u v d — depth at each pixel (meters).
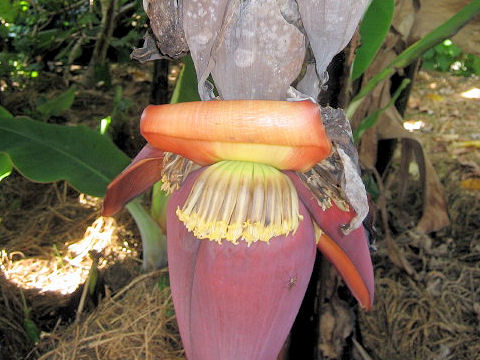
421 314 1.08
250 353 0.37
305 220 0.38
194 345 0.38
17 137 0.81
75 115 1.72
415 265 1.21
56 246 1.19
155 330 0.88
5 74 1.80
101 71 1.86
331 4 0.32
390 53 0.88
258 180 0.36
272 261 0.36
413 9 0.84
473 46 0.77
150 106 0.33
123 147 1.48
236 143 0.32
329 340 0.85
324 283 0.70
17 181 1.39
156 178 0.47
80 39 1.99
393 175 1.52
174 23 0.36
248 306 0.36
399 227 1.31
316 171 0.38
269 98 0.34
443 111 2.10
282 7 0.32
